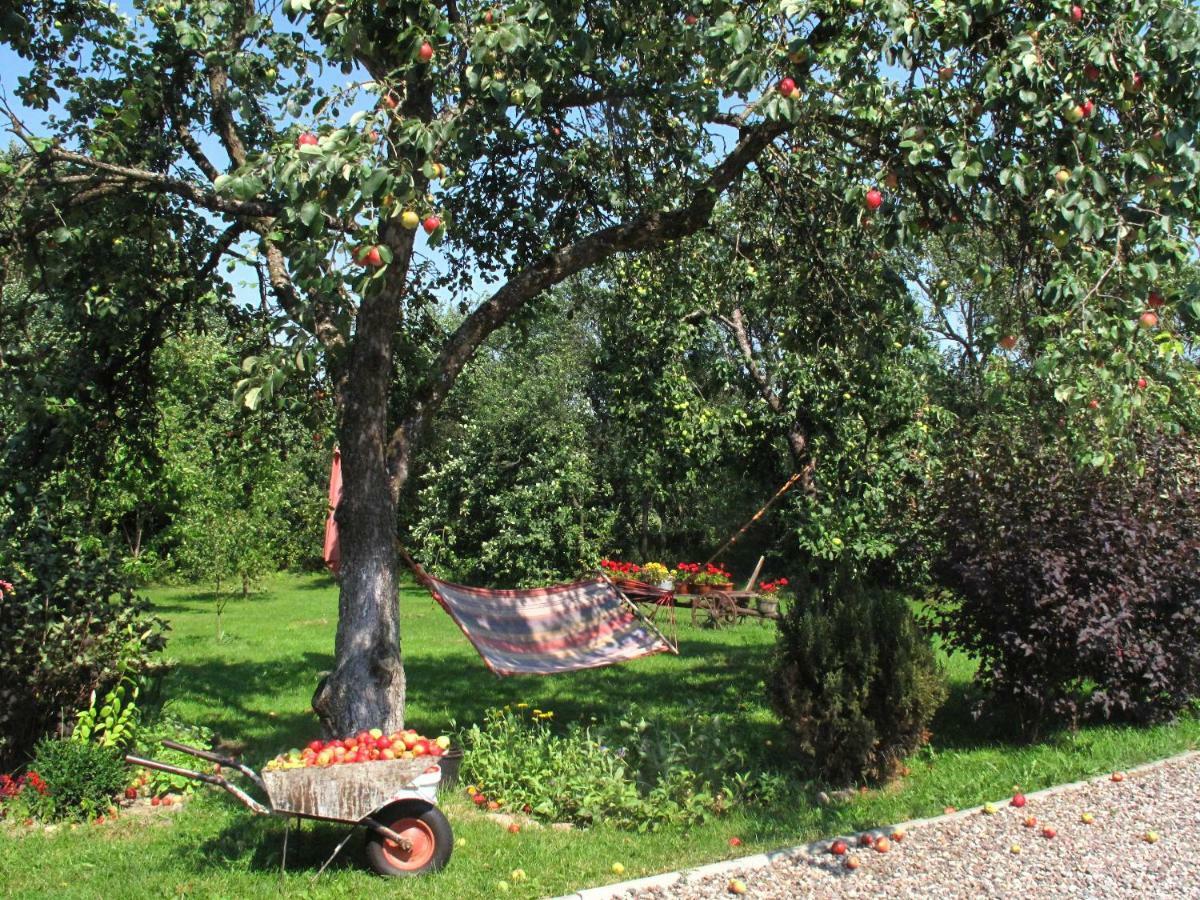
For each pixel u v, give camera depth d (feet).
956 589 25.82
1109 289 15.42
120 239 22.88
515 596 29.63
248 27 17.79
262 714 30.09
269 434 28.71
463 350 21.62
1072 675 24.91
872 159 17.15
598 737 22.79
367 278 14.47
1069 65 15.51
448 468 70.13
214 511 50.85
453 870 16.25
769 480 45.06
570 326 78.48
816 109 18.69
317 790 15.31
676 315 34.47
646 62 22.16
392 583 20.22
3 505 22.54
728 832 18.63
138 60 22.15
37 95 20.76
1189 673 25.88
